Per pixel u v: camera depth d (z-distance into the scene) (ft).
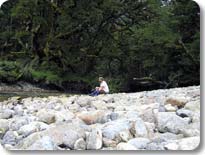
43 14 75.61
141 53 77.25
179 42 72.54
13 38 74.64
